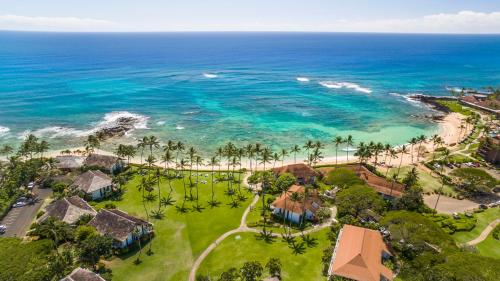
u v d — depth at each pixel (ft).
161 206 319.88
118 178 360.89
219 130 562.25
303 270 233.76
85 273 201.57
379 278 213.46
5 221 288.71
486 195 350.84
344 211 301.02
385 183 351.05
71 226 268.82
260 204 328.08
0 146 472.03
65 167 380.37
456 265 209.67
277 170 383.04
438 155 454.81
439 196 339.77
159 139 516.32
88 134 525.34
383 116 647.97
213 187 361.71
